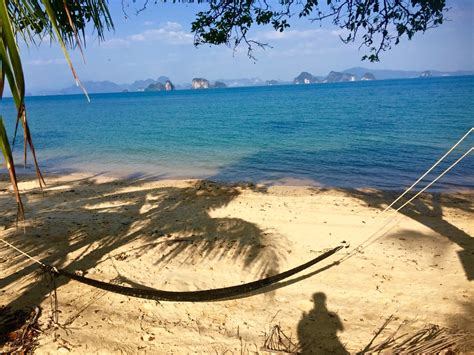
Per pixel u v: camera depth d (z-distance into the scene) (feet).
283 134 81.97
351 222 27.32
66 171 52.06
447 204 32.55
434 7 17.16
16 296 16.33
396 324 14.66
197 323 14.83
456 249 21.81
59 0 12.21
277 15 18.49
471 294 16.65
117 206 31.63
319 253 21.62
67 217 27.76
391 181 42.27
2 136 8.16
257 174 47.21
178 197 35.32
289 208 31.22
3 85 7.60
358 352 13.03
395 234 24.67
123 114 170.91
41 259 20.15
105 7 10.34
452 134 72.90
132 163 56.54
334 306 15.99
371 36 18.44
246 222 26.96
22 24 10.19
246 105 212.23
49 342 13.35
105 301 16.11
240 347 13.44
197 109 192.13
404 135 73.82
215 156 60.03
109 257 20.54
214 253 21.27
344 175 45.47
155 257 20.65
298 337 13.97
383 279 18.22
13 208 30.66
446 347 12.76
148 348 13.33
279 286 17.71
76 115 173.27
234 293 13.79
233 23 18.53
